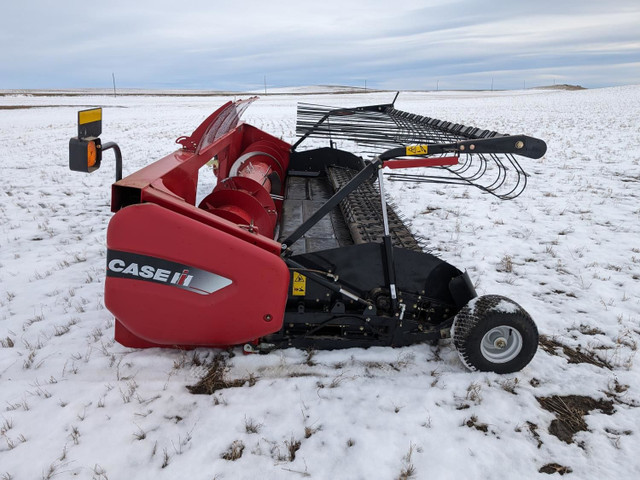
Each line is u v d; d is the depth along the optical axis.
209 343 3.19
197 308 2.95
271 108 43.88
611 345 3.73
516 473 2.45
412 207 7.92
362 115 6.72
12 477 2.39
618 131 19.55
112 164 12.48
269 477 2.39
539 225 6.90
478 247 5.97
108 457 2.51
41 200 8.52
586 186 9.34
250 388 3.07
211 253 2.85
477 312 3.12
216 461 2.49
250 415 2.83
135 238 2.79
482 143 3.11
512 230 6.68
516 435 2.72
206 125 4.12
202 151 4.09
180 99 82.44
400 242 3.74
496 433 2.74
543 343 3.76
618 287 4.80
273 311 3.00
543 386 3.19
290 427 2.74
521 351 3.19
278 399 2.97
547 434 2.74
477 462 2.51
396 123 5.68
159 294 2.91
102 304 4.36
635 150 14.07
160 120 30.53
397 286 3.38
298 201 5.47
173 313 2.96
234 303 2.95
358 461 2.49
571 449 2.64
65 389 3.07
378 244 3.29
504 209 7.79
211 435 2.67
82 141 2.59
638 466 2.52
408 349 3.53
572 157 13.03
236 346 3.47
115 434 2.67
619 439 2.71
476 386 3.08
